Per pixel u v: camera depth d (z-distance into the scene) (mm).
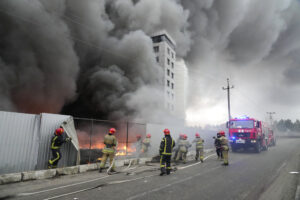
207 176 6188
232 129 15062
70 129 7344
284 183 5238
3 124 5672
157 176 6254
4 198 4043
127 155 10203
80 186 4992
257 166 8102
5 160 5613
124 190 4590
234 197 4070
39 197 4090
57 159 6375
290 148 17641
